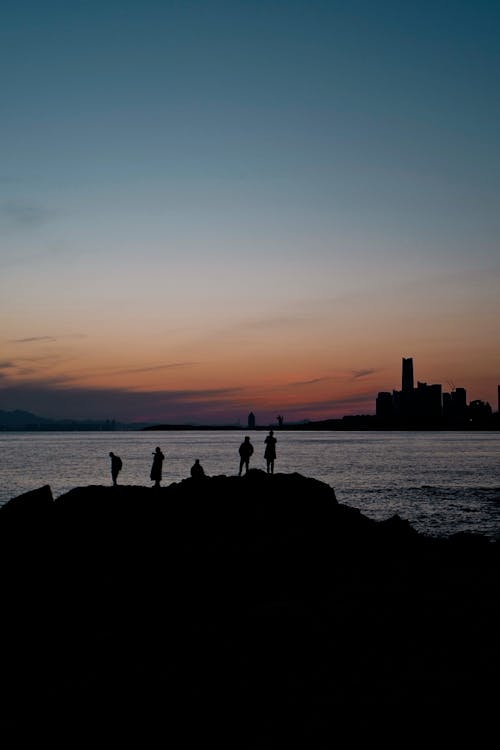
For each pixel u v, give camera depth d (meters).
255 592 22.19
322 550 27.12
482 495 67.06
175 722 12.10
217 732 11.58
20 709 13.10
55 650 16.92
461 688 13.04
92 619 19.73
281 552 26.11
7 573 23.77
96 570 23.94
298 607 19.75
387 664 14.53
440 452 179.00
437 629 17.22
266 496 31.28
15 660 16.27
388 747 10.72
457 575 24.91
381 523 34.31
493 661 14.59
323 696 12.86
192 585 22.78
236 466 116.19
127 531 27.36
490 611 19.05
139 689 13.80
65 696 13.67
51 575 23.50
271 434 36.62
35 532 26.86
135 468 109.44
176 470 104.88
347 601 20.48
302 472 100.88
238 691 13.34
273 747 10.86
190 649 16.28
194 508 29.81
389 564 27.06
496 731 11.17
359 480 86.44
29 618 19.88
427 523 48.72
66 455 160.75
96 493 30.92
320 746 10.83
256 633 17.20
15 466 114.94
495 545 32.66
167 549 25.83
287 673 14.20
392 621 18.00
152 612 20.28
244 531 27.84
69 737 11.73
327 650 15.64
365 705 12.35
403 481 84.75
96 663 15.69
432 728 11.33
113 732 11.85
